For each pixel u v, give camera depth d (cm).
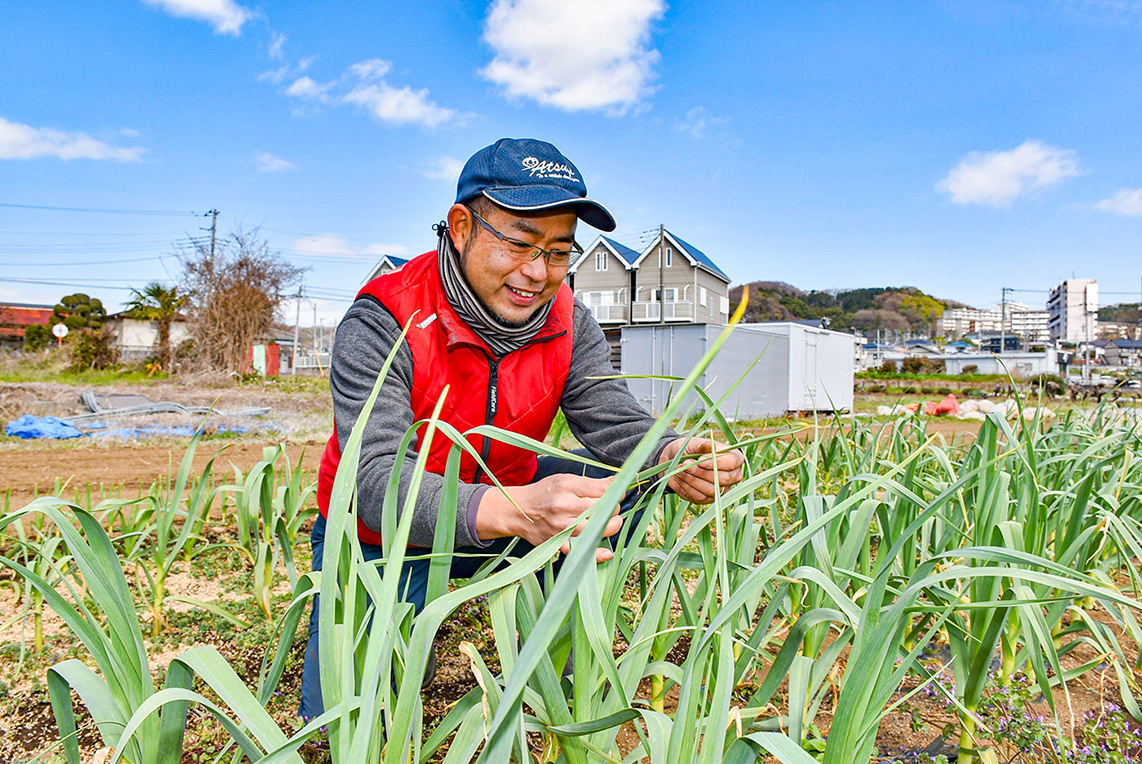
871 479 120
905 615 90
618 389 188
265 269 2353
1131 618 159
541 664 91
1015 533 139
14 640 231
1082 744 151
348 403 148
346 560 100
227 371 2231
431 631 79
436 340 157
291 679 202
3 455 721
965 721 143
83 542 90
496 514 118
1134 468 234
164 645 225
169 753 87
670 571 107
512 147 145
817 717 173
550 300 160
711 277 2892
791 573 105
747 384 1307
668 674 108
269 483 237
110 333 2566
